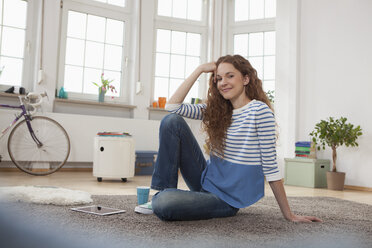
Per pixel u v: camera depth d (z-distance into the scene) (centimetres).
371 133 357
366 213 180
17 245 29
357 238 114
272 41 459
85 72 440
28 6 409
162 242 97
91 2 440
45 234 36
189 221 132
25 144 381
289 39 415
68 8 430
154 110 467
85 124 411
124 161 328
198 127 462
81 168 418
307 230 123
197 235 108
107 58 454
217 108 146
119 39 461
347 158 372
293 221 138
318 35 402
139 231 111
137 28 455
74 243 42
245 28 471
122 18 459
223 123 143
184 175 157
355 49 374
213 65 148
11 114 373
